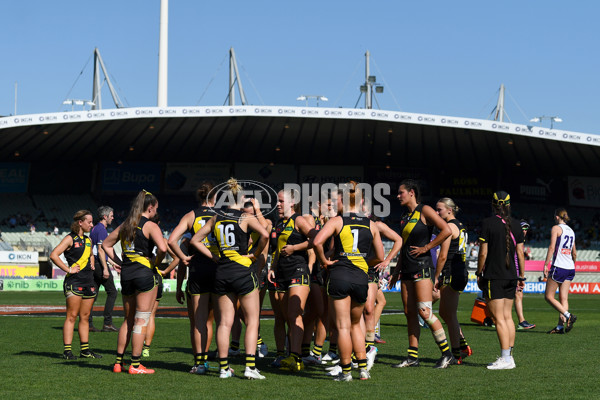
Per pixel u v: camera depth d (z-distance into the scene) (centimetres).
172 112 3834
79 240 869
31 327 1348
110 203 5281
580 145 4528
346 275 684
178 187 5322
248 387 655
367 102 4756
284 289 804
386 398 598
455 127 3912
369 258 765
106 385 661
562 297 1237
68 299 864
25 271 4162
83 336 876
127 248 735
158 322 1526
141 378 707
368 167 5397
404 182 812
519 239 803
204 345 746
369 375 730
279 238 805
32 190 5238
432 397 602
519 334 1212
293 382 688
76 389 638
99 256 1180
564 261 1223
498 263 785
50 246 4594
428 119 3894
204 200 736
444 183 5444
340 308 689
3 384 665
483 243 792
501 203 795
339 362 748
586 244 5303
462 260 847
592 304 2525
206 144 4872
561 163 5181
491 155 5028
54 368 777
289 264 797
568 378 709
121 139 4678
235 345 925
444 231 776
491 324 1410
